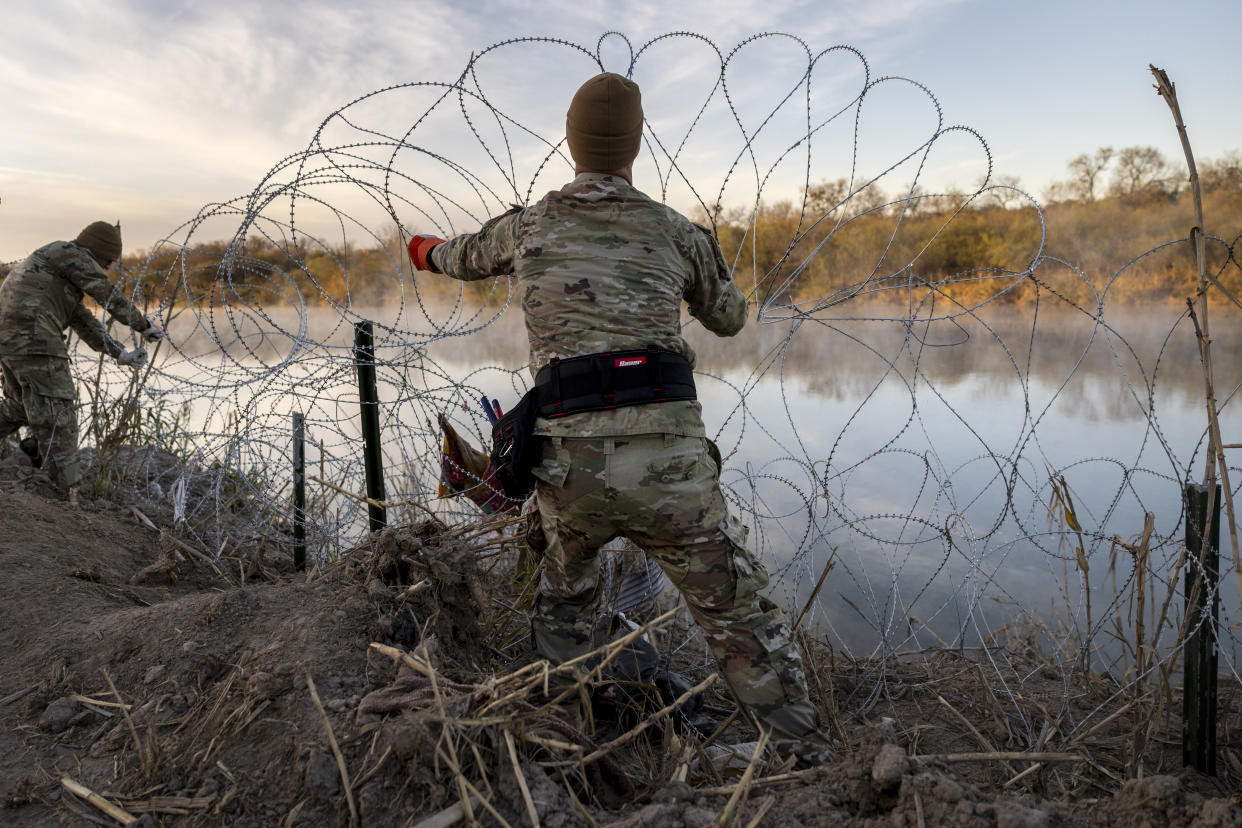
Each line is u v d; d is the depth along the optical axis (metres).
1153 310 19.58
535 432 1.79
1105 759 2.07
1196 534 1.89
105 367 4.17
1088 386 11.22
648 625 1.65
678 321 1.89
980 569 2.66
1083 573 2.39
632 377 1.74
